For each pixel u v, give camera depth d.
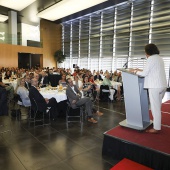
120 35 9.88
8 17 12.34
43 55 14.24
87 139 3.24
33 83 4.02
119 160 2.52
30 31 15.14
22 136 3.34
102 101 6.62
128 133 2.67
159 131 2.74
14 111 4.63
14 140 3.16
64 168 2.31
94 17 11.19
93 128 3.81
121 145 2.51
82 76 7.20
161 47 8.35
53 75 6.88
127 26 9.45
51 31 14.42
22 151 2.76
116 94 6.86
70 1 8.41
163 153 2.11
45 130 3.67
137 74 2.53
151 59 2.50
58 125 3.99
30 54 13.83
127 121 2.91
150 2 8.42
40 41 14.16
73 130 3.68
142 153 2.30
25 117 4.55
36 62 14.34
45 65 14.43
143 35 8.89
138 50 9.16
